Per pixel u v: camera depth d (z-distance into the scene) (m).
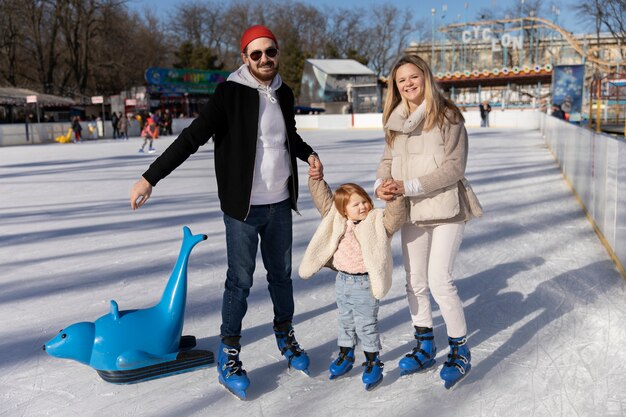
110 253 5.35
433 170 2.53
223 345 2.71
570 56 50.03
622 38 34.09
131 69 50.31
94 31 46.06
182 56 57.94
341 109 48.88
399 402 2.53
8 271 4.85
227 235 2.71
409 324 3.46
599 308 3.60
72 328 2.72
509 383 2.68
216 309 3.80
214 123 2.58
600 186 5.44
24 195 9.66
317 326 3.47
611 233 4.77
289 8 75.12
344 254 2.61
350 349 2.75
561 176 9.80
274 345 3.21
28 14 42.44
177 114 40.06
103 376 2.76
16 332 3.49
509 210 6.95
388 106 2.68
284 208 2.76
